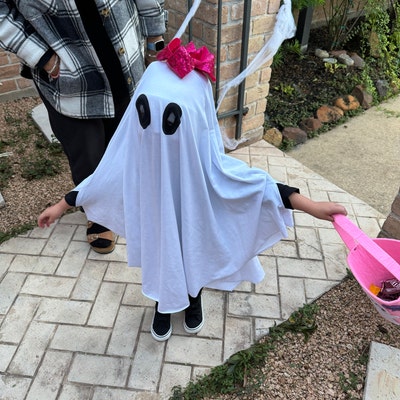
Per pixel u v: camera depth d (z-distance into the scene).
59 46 1.67
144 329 1.94
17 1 1.56
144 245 1.55
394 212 2.10
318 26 5.30
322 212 1.39
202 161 1.38
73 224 2.51
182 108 1.23
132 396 1.69
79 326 1.95
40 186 2.84
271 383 1.74
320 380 1.75
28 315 1.99
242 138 3.22
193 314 1.90
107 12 1.63
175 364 1.80
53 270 2.22
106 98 1.89
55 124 1.98
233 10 2.50
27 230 2.47
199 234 1.52
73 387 1.72
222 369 1.77
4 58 3.57
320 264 2.26
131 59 1.84
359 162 3.30
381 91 4.20
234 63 2.75
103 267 2.24
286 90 4.01
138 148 1.35
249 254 1.64
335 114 3.80
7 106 3.71
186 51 1.25
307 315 1.99
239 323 1.96
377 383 1.70
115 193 1.55
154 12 1.91
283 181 2.90
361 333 1.93
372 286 1.85
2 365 1.79
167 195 1.37
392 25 4.83
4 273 2.20
